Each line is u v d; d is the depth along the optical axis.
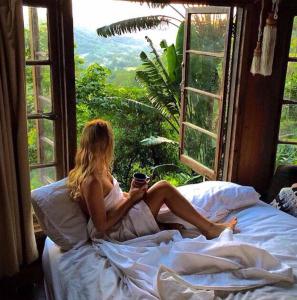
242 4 2.70
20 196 2.26
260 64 2.60
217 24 3.04
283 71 2.88
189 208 2.32
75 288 1.79
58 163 2.57
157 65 5.18
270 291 1.65
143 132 5.81
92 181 2.10
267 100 2.93
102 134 2.12
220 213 2.50
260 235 2.18
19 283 2.54
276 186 2.88
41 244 2.58
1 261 2.29
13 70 2.10
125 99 5.69
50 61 2.38
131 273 1.76
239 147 3.01
